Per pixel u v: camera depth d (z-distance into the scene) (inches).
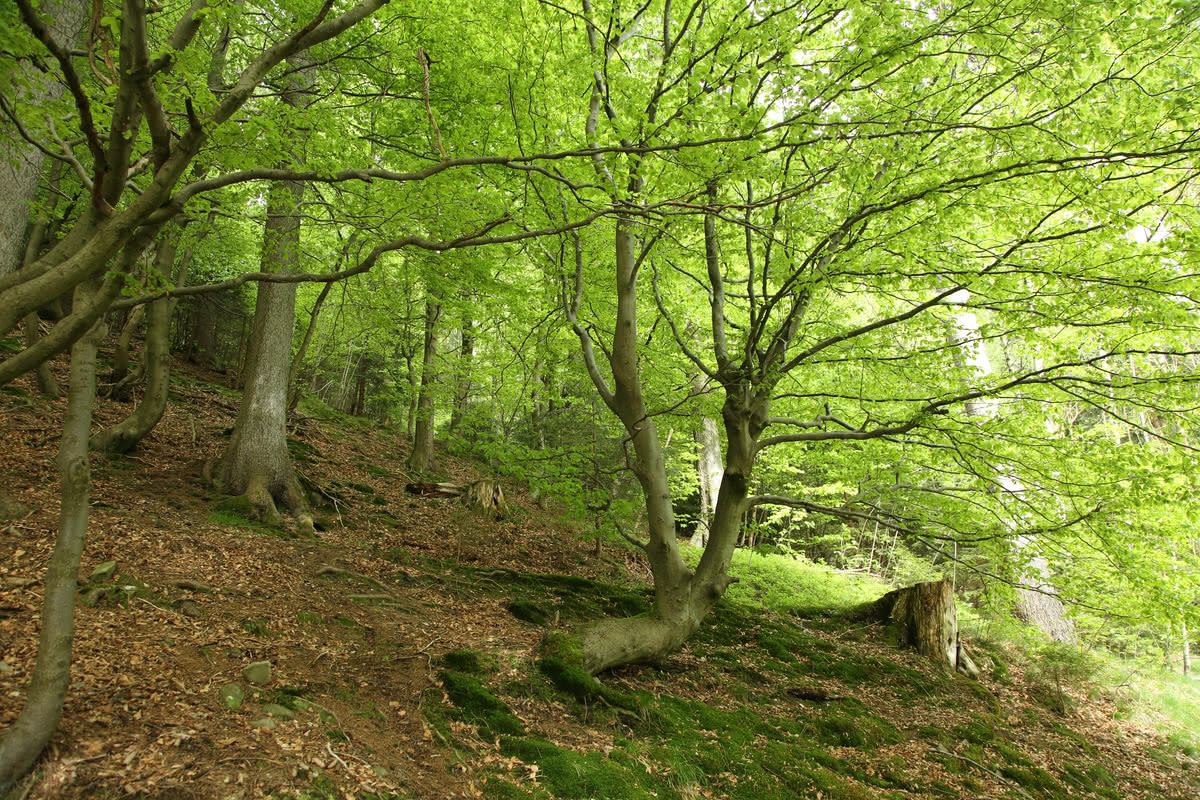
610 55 267.7
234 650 188.5
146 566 225.0
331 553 311.3
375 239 264.5
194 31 121.3
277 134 163.2
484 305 420.2
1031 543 280.5
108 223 108.5
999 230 269.7
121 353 444.5
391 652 223.1
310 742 153.1
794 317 307.6
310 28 126.8
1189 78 208.4
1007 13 204.7
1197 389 227.1
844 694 300.8
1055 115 228.4
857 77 213.6
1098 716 365.1
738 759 214.5
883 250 261.4
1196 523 247.6
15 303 101.8
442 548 386.0
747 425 301.0
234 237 454.9
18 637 157.6
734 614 384.8
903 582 571.5
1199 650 649.0
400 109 304.2
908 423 270.7
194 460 367.2
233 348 788.6
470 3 269.3
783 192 193.5
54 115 137.2
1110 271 231.8
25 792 112.1
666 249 319.6
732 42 197.8
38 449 309.6
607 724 217.8
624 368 299.0
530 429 507.5
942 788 229.5
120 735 133.7
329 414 703.7
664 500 293.4
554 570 404.8
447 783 159.3
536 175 255.9
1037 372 249.8
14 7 111.2
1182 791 287.3
